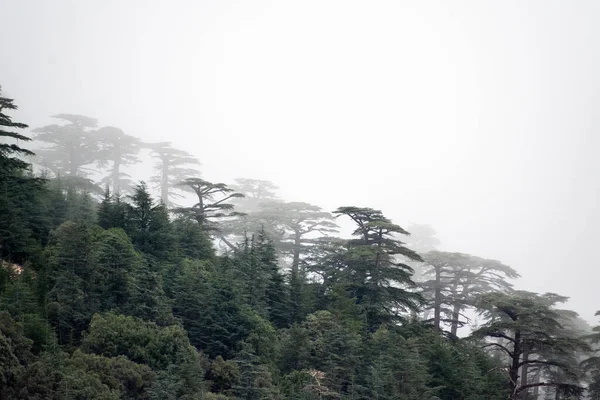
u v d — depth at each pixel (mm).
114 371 23562
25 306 25859
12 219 32531
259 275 37781
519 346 36875
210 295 33000
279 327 37969
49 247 32094
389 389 31109
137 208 40250
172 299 32844
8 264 29719
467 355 38594
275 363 31672
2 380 20234
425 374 33438
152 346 26578
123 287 30406
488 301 38062
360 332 36594
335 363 31359
